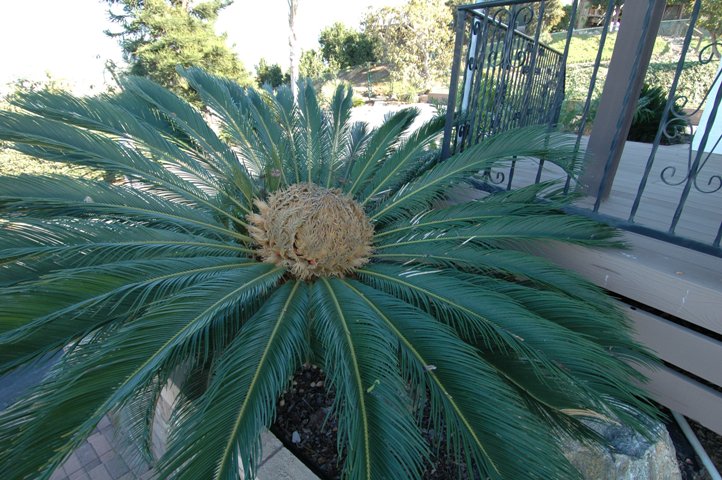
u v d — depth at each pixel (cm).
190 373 176
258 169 293
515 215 227
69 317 142
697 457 209
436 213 246
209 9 1400
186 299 154
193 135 264
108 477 302
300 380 229
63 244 173
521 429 117
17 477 97
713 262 189
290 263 213
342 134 333
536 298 175
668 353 187
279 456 173
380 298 180
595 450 176
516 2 229
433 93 1678
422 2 1612
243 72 1442
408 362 140
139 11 1288
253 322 159
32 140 197
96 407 112
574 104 784
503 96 306
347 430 113
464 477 172
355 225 224
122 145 230
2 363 129
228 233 236
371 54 2130
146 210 218
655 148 191
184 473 102
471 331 167
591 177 278
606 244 191
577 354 141
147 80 282
